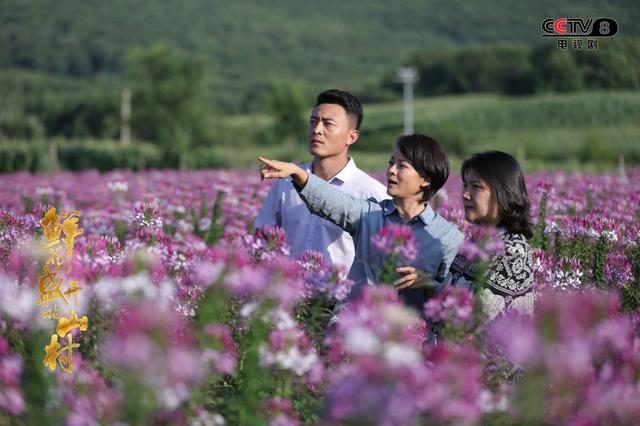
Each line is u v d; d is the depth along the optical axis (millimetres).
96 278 2844
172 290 3186
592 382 2416
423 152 3631
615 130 41031
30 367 2686
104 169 27578
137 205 4211
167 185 10000
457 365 2359
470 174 3494
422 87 110688
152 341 2348
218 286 2826
